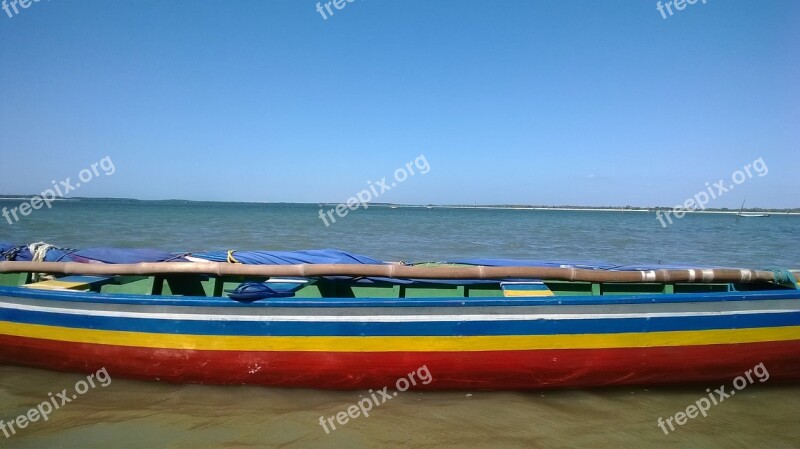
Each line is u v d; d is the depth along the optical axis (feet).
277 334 17.06
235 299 17.03
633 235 92.27
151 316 17.44
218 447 13.70
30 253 22.77
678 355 17.20
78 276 20.95
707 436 14.73
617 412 16.19
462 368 17.03
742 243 73.26
